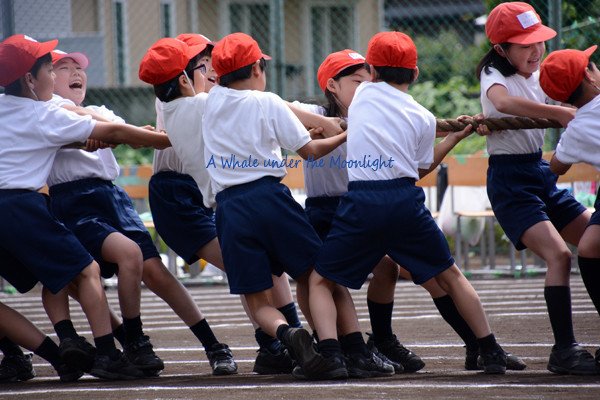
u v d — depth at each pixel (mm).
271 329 14148
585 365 14102
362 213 13930
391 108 14219
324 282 14266
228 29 46375
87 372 15133
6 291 28984
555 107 14586
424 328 19547
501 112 14836
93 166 15766
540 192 15133
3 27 28891
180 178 16281
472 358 15180
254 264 14133
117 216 15836
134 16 43562
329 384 13742
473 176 27578
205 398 12891
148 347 15406
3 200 14656
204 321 15961
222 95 14469
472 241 29719
